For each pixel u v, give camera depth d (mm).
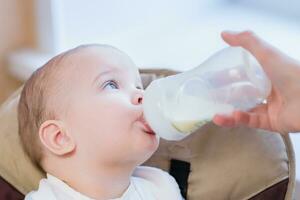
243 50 740
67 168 882
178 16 1519
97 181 874
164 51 1324
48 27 1269
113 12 1357
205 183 930
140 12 1424
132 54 1292
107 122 832
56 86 866
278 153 887
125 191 903
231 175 909
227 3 1596
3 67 1320
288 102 761
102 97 843
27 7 1287
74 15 1283
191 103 744
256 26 1437
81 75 859
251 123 789
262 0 1534
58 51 1282
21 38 1318
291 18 1479
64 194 872
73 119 853
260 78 744
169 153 970
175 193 934
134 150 832
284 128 782
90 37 1330
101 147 842
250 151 900
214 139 937
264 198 883
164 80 783
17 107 966
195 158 948
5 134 952
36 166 939
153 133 832
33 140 905
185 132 772
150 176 956
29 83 909
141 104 837
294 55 1260
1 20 1267
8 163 941
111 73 861
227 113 748
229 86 744
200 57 1290
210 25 1473
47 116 872
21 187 941
